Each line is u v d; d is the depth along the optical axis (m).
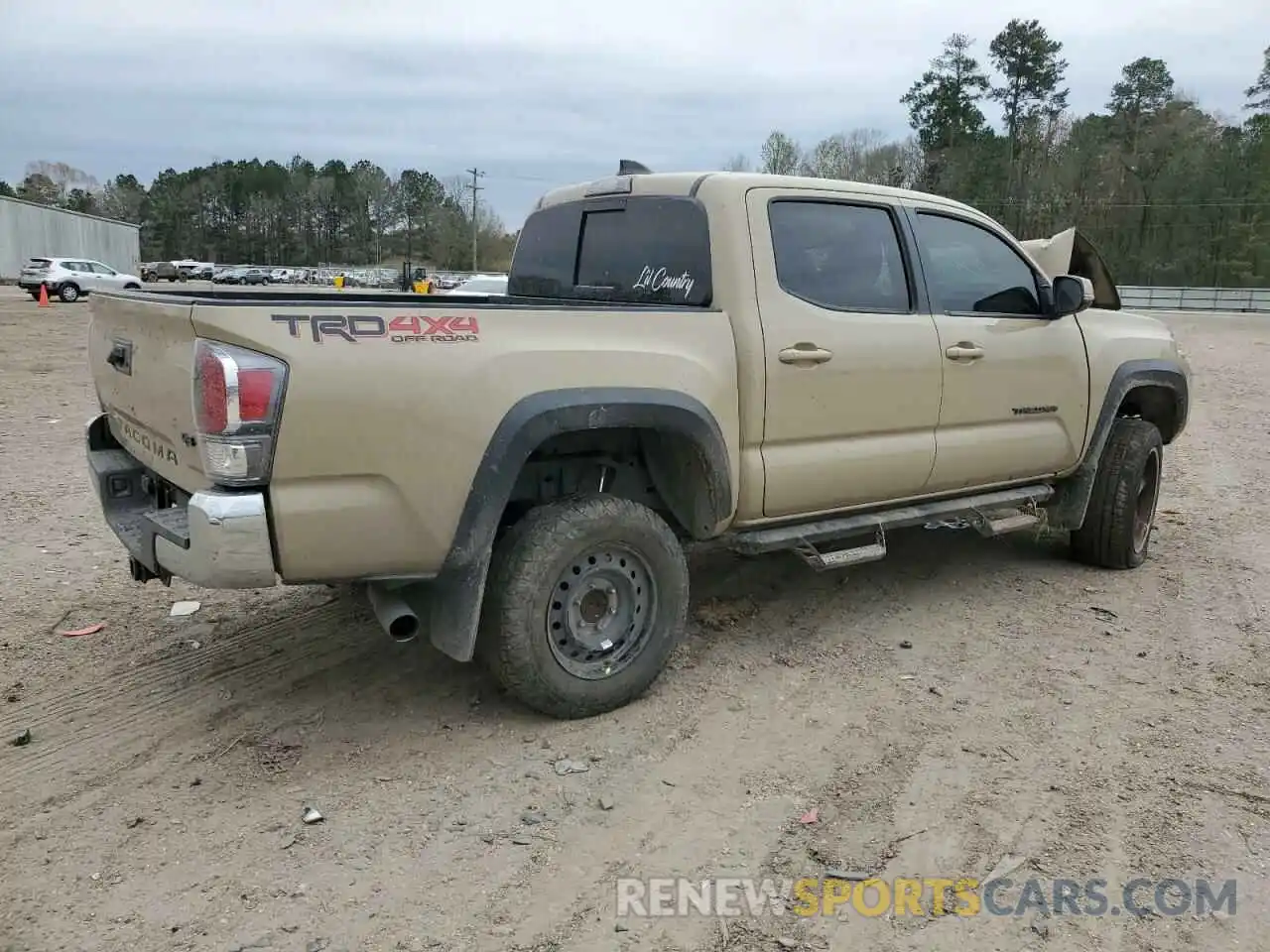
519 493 4.04
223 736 3.74
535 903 2.80
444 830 3.15
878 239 4.66
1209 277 70.25
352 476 3.23
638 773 3.51
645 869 2.97
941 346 4.75
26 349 18.44
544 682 3.73
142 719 3.87
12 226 49.34
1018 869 2.99
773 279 4.21
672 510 4.25
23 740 3.66
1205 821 3.25
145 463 3.92
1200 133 71.50
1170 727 3.91
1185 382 6.18
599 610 3.89
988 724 3.92
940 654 4.62
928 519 4.95
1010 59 69.56
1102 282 6.21
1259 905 2.83
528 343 3.53
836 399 4.38
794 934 2.70
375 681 4.23
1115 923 2.75
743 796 3.38
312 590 5.34
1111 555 5.86
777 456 4.25
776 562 5.93
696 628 4.88
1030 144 70.69
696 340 3.96
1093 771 3.56
